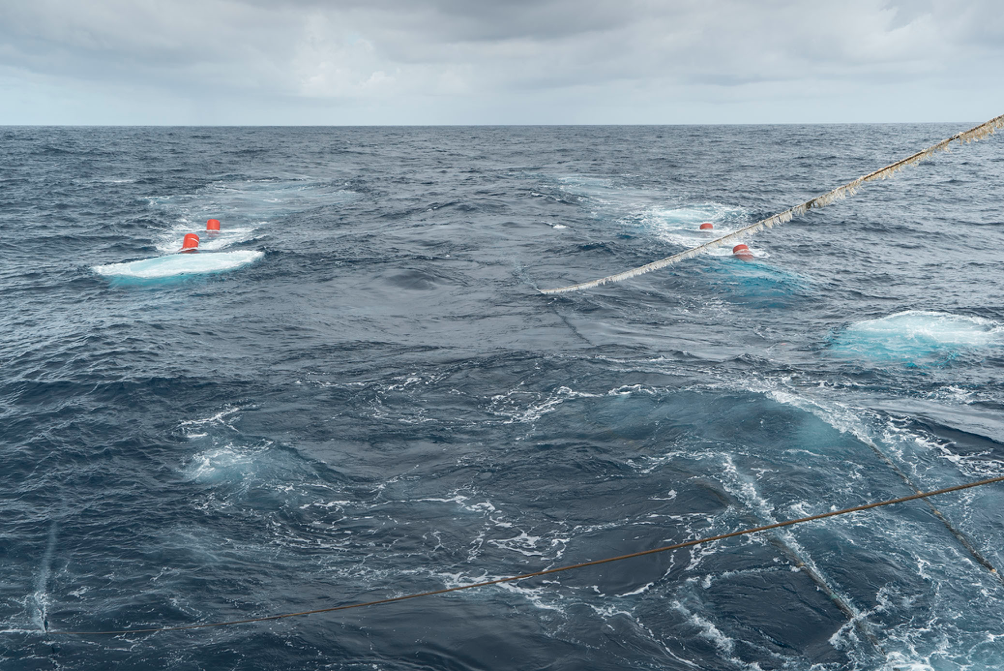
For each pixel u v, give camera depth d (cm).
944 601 839
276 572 923
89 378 1501
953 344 1633
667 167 6366
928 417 1266
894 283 2220
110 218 3597
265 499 1076
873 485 1070
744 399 1349
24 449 1222
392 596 877
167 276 2395
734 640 795
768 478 1097
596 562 924
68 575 920
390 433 1265
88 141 10925
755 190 4600
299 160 7394
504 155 8338
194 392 1434
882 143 10350
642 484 1095
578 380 1463
